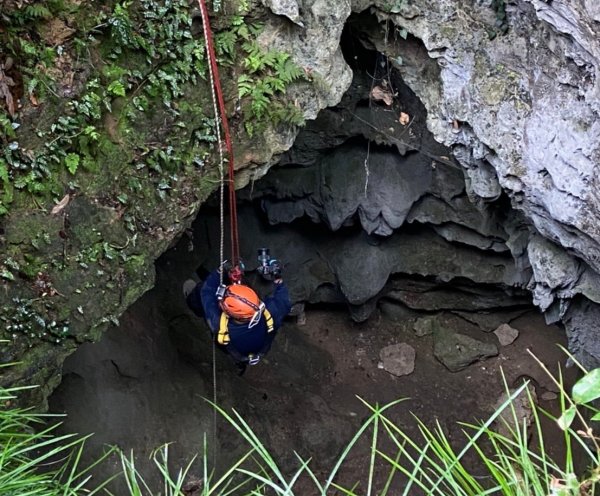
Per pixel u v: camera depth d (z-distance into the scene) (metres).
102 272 4.37
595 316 6.50
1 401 3.73
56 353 4.30
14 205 3.99
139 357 6.61
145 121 4.40
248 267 8.40
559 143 4.97
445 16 5.18
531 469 2.33
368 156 7.27
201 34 4.50
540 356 8.87
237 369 7.96
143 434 6.18
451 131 5.78
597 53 4.40
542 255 6.28
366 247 8.25
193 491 6.35
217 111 4.64
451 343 8.97
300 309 8.94
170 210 4.64
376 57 6.15
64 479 4.86
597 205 4.98
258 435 7.38
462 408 8.52
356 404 8.38
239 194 7.60
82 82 4.07
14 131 3.88
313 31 4.76
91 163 4.21
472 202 6.86
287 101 4.88
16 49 3.84
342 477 7.41
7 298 4.02
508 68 5.18
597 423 6.75
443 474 2.37
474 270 8.24
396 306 9.16
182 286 8.00
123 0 4.16
